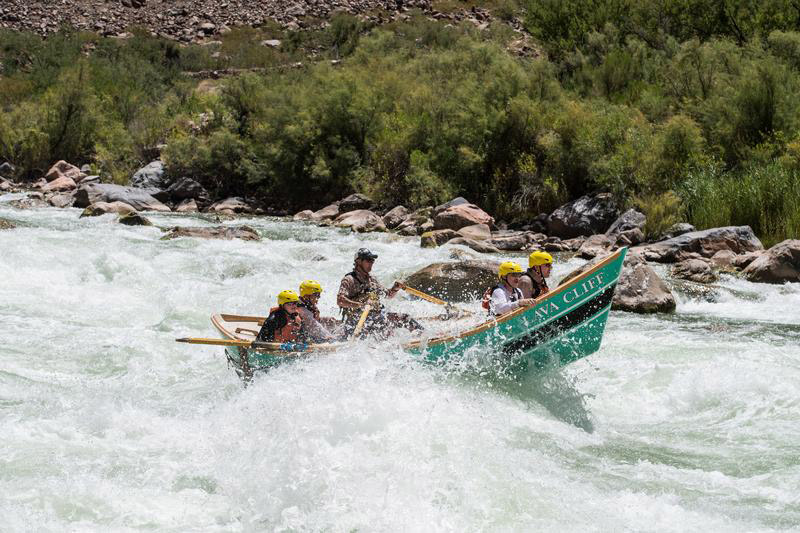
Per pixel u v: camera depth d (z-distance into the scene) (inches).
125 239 965.2
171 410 451.5
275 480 342.6
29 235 925.8
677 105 1280.8
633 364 524.1
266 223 1225.4
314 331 488.1
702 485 348.5
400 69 1572.3
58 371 519.5
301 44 2261.3
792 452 382.6
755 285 797.9
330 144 1386.6
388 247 1000.9
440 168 1273.4
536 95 1317.7
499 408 430.0
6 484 331.9
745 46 1391.5
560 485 343.0
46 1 2513.5
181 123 1636.3
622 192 1088.8
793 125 1111.0
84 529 301.9
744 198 995.9
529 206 1190.9
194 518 316.5
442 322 504.7
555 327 453.7
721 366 504.7
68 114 1628.9
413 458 355.6
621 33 1700.3
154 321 666.8
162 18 2476.6
